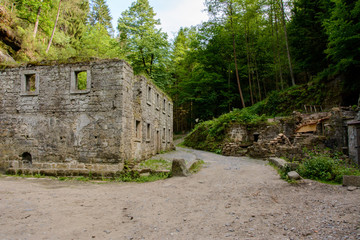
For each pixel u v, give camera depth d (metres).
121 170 10.64
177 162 10.30
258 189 7.32
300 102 26.28
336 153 14.60
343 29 18.94
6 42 17.55
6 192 7.29
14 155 11.90
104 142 11.02
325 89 24.50
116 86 11.22
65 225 4.61
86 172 10.62
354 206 5.03
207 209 5.59
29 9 22.83
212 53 36.97
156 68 30.20
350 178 6.80
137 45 27.94
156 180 9.76
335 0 19.48
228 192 7.20
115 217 5.12
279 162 11.19
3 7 18.08
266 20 35.25
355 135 13.70
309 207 5.30
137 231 4.33
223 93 35.84
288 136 19.64
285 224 4.42
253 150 17.34
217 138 22.86
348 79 22.00
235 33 33.22
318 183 7.35
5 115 12.20
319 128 17.89
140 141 14.17
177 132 45.22
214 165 13.29
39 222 4.73
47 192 7.56
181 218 5.01
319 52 27.12
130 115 12.10
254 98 38.69
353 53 19.75
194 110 41.28
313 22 27.14
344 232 3.86
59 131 11.53
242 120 22.03
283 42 32.91
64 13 33.44
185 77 42.16
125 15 30.42
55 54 22.25
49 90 11.88
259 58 36.72
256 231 4.16
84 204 6.16
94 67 11.53
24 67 12.28
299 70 33.38
